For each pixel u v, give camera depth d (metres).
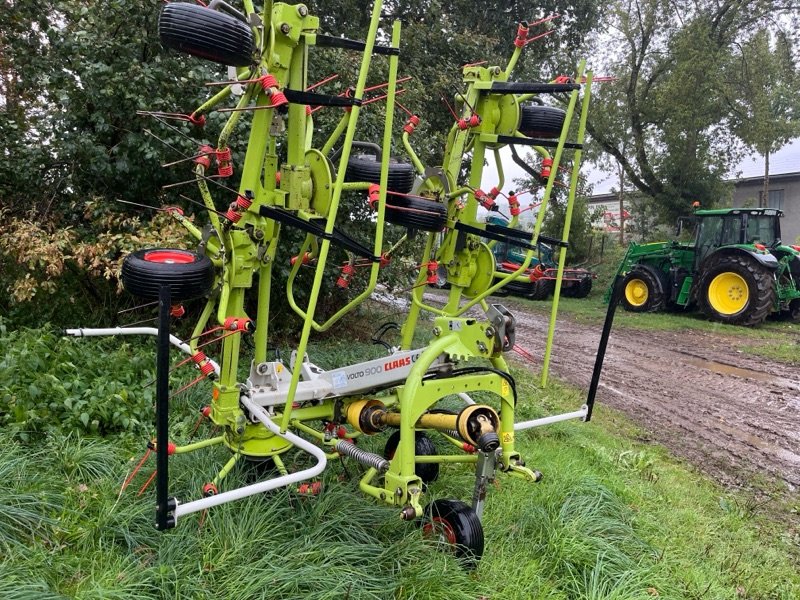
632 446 5.23
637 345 9.56
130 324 5.73
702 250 12.10
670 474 4.63
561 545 3.06
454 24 10.70
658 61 16.58
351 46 2.97
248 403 2.95
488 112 3.46
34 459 3.29
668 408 6.41
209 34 2.47
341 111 6.16
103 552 2.65
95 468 3.32
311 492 2.97
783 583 3.29
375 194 2.89
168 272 2.65
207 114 5.11
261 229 2.91
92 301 5.85
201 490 3.03
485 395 5.34
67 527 2.80
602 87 17.06
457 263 3.64
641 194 19.00
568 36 12.46
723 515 4.03
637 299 13.17
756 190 22.27
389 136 2.70
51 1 5.79
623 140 17.39
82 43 5.04
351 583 2.49
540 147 3.58
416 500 2.70
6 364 3.97
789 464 5.07
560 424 5.21
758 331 10.73
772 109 17.23
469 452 3.39
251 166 2.85
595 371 3.52
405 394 2.83
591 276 15.66
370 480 3.12
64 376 4.20
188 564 2.51
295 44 2.86
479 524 2.92
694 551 3.45
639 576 2.96
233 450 3.11
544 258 14.98
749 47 15.52
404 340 3.69
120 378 4.43
